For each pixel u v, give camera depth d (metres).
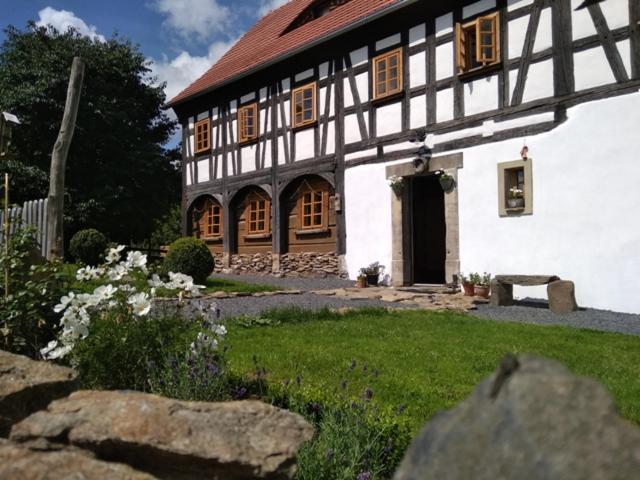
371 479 2.32
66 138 7.32
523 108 9.08
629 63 7.90
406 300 8.88
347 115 12.16
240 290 9.88
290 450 1.48
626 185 7.89
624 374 4.16
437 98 10.37
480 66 9.73
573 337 5.70
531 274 8.92
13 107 19.05
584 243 8.32
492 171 9.47
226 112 15.68
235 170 15.34
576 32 8.47
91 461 1.18
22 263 3.86
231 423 1.50
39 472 1.11
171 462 1.38
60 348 3.09
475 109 9.75
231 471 1.39
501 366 0.79
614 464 0.62
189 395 2.84
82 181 20.89
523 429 0.69
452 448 0.74
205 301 8.45
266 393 3.31
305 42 12.23
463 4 9.98
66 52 20.41
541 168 8.84
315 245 13.20
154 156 22.64
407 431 2.68
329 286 11.15
